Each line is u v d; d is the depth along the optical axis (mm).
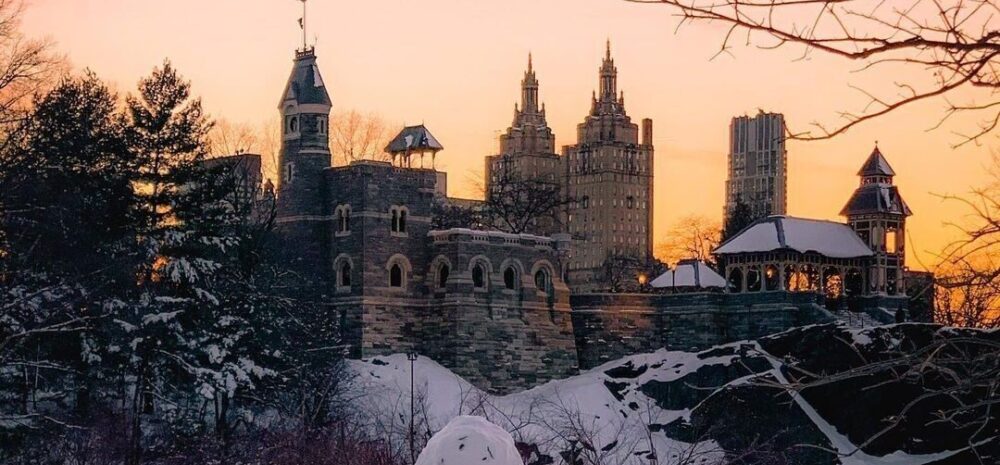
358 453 44312
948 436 81688
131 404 83000
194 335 81125
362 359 110812
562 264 122688
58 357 73062
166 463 67312
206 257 85875
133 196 83312
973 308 13336
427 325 115875
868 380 88250
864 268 126562
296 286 107625
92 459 64562
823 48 9977
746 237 123000
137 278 81375
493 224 172000
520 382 116812
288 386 84375
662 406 104312
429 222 118000
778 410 88188
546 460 38188
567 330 121062
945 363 11758
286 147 118312
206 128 103188
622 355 121188
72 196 73688
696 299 120125
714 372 103062
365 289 112750
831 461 84188
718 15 9961
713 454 57250
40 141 74438
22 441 61281
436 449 11805
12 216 65812
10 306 59125
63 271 70125
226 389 78312
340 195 115188
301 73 118812
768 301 117625
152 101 86312
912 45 9859
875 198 127188
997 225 11664
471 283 114875
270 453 56719
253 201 132000
